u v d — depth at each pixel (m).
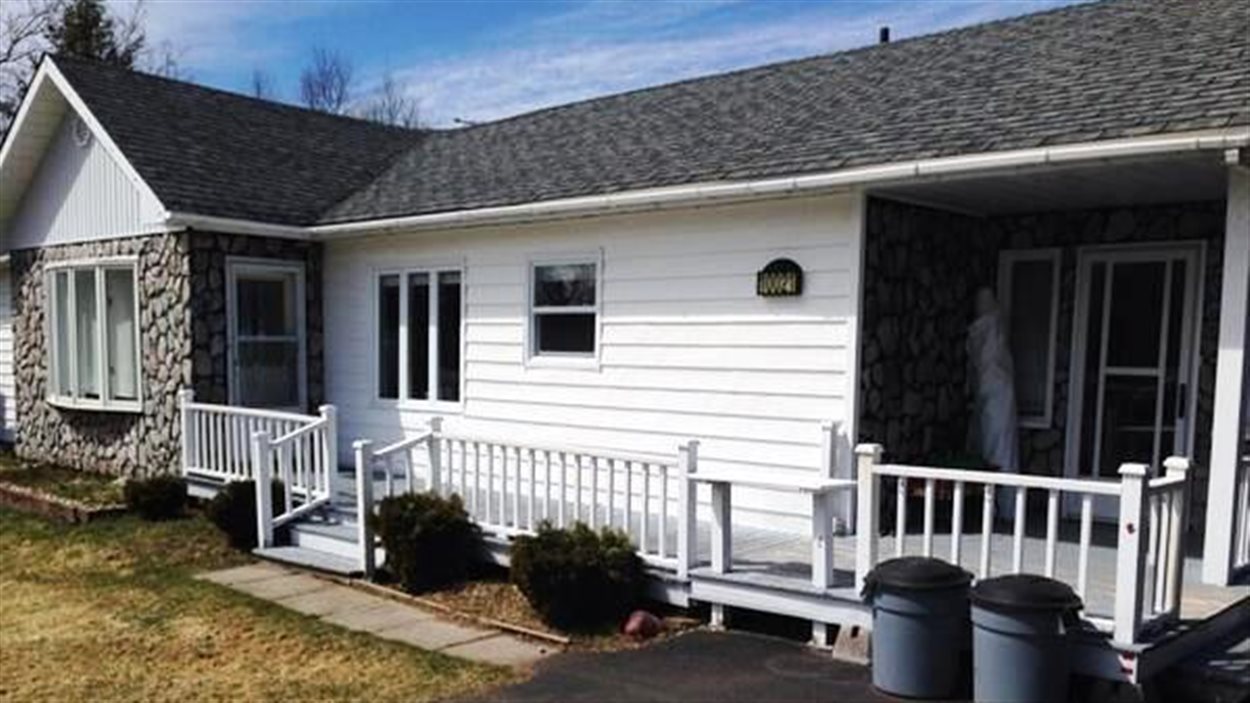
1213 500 6.30
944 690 5.30
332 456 9.30
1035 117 7.10
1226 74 6.72
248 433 10.31
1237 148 5.72
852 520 7.86
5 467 13.30
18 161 13.11
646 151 10.09
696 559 6.98
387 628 6.86
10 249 14.16
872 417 7.91
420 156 14.30
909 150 7.29
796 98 10.33
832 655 6.04
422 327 11.46
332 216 11.97
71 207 12.85
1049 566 5.38
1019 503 5.47
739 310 8.48
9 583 8.24
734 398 8.54
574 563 6.62
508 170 11.53
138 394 12.02
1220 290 7.92
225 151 12.81
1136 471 4.99
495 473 8.46
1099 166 6.43
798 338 8.10
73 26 27.03
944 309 8.72
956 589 5.32
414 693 5.54
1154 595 5.33
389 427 11.77
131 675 5.91
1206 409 8.10
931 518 5.80
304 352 12.30
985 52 9.66
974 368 8.87
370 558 8.16
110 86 12.77
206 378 11.34
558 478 8.52
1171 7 9.07
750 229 8.38
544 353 10.19
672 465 6.84
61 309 13.18
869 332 7.85
